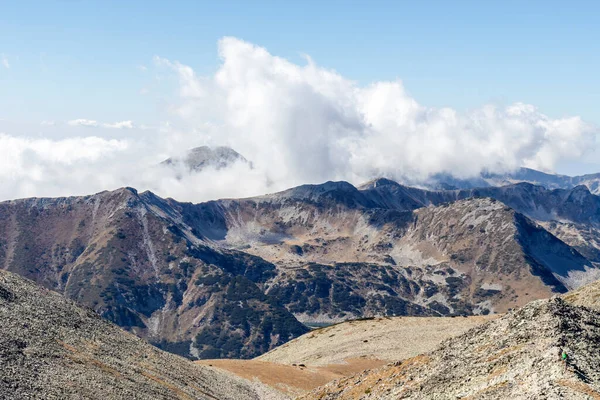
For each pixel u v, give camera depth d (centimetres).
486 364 6425
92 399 7669
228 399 11062
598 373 5347
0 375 7081
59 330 9594
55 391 7394
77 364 8612
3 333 8262
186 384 10519
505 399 5344
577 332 6225
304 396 9938
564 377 5238
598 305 10144
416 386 7019
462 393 6041
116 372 9181
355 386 8912
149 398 8700
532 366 5734
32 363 7862
